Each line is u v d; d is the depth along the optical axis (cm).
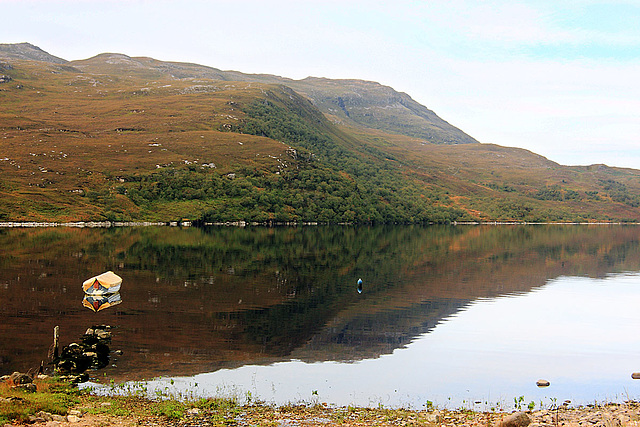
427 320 4931
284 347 3897
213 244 12494
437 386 3108
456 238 16888
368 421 2398
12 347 3644
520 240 16425
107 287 5719
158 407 2505
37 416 2125
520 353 3891
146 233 15762
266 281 7000
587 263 10044
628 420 2316
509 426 2148
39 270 7288
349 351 3844
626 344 4200
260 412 2517
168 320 4634
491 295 6353
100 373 3170
